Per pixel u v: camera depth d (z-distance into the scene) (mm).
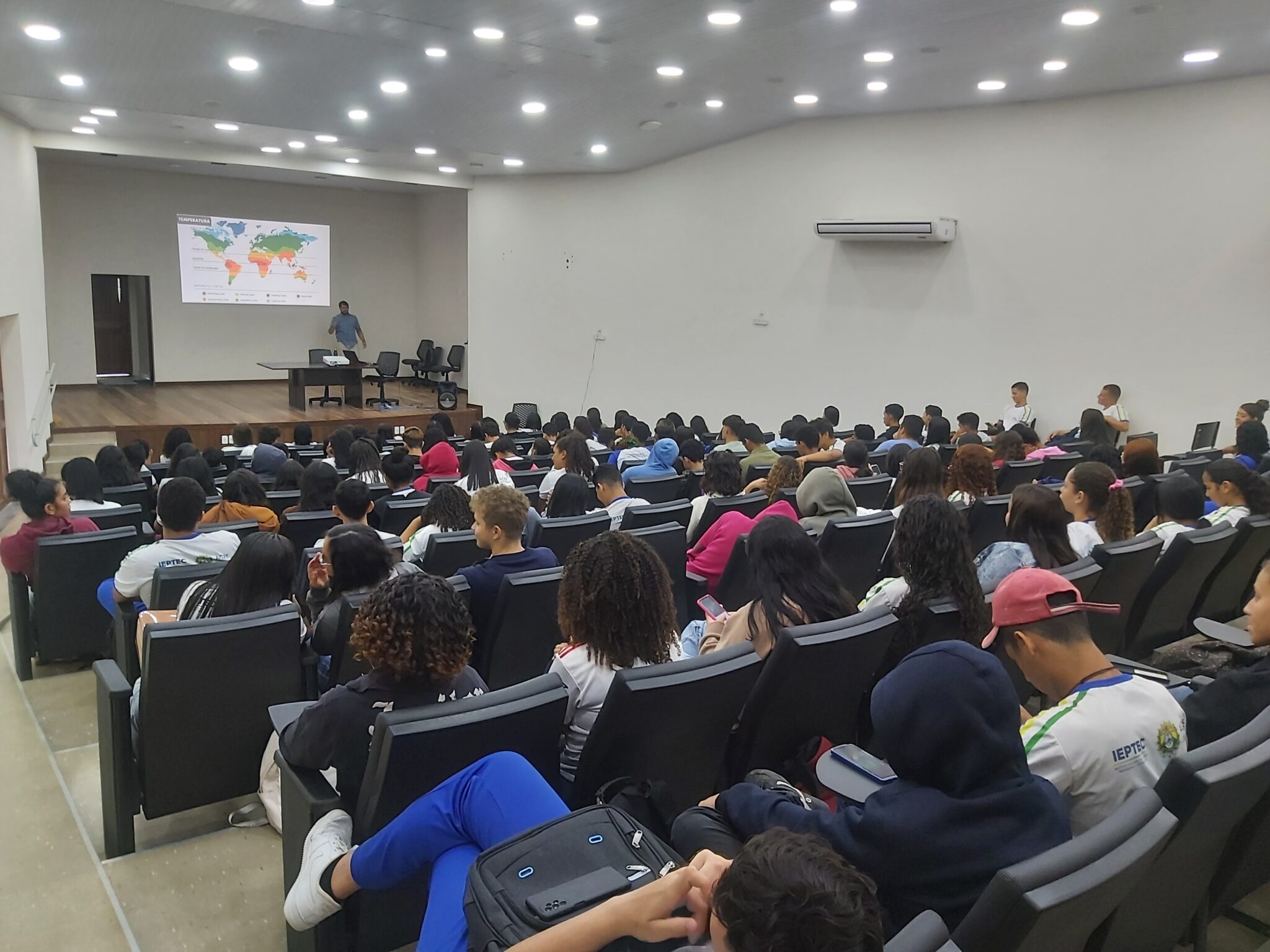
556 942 1029
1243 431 5941
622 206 12328
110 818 2588
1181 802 1415
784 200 10422
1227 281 7680
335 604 2773
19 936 2240
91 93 8516
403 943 1881
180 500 3416
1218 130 7617
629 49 7023
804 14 6102
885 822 1276
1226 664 2531
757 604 2418
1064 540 2889
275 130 10305
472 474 5051
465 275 16172
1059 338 8641
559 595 2145
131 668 3311
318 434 12086
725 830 1516
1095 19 6066
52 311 14422
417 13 6223
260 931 2266
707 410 11602
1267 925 2104
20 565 3898
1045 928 1107
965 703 1273
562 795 2029
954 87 8078
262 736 2549
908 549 2395
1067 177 8477
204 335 15734
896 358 9750
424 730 1588
